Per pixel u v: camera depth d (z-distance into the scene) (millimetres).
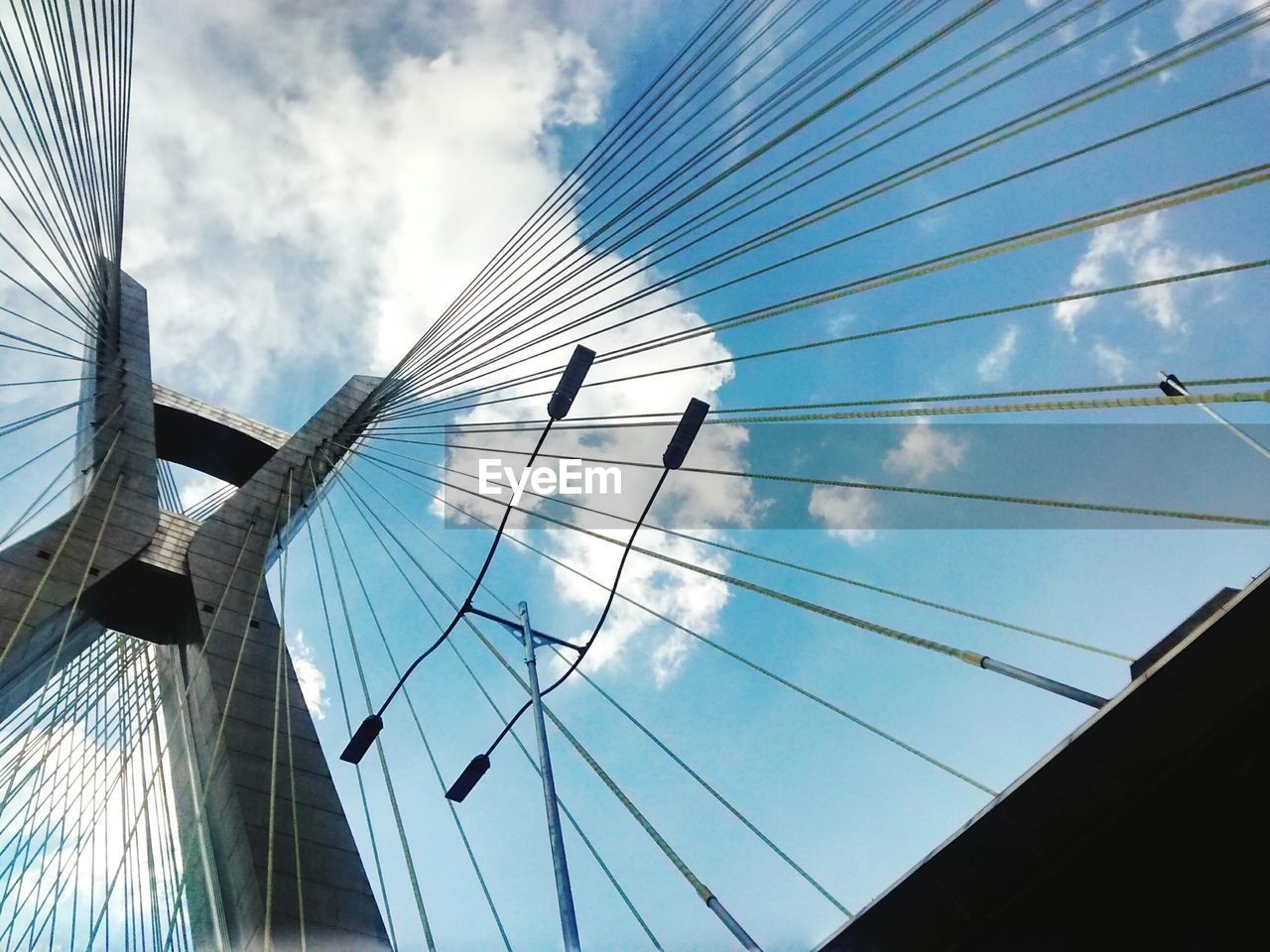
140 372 37000
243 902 21750
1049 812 7844
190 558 31484
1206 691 7266
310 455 39062
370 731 15117
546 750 12570
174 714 29875
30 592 26797
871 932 8695
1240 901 7277
